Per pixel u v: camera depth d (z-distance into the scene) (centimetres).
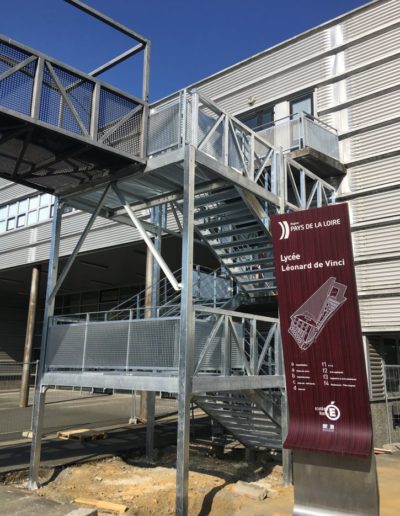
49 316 755
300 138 1056
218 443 910
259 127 1317
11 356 2739
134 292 2266
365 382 493
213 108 711
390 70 1106
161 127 688
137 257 1748
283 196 830
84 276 2145
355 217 1102
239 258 970
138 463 807
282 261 545
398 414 1085
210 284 1090
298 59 1270
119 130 659
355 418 496
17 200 2072
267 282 964
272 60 1324
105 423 1171
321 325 519
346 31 1194
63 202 793
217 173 661
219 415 812
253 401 697
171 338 591
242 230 847
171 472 745
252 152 781
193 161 617
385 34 1127
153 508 580
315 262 527
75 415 1315
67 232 1778
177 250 1588
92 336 682
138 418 1234
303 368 525
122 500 602
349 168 1134
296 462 521
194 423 1155
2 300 2759
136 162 671
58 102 593
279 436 783
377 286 1046
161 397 1772
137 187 764
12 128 569
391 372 1105
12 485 661
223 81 1422
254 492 623
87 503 583
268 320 736
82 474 709
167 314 1048
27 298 2873
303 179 966
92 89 636
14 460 764
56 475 712
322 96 1205
